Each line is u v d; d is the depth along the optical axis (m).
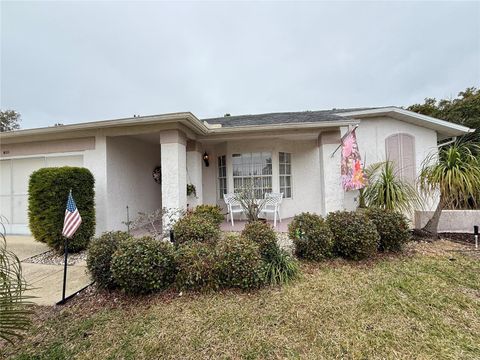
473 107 11.83
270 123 7.54
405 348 2.22
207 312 2.86
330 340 2.34
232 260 3.34
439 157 5.54
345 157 6.65
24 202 7.34
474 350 2.18
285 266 3.71
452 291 3.22
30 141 7.12
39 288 3.41
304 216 4.68
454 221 6.02
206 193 9.41
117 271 3.18
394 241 4.59
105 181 6.65
